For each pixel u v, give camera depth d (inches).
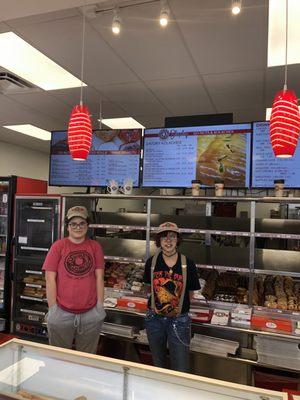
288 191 131.6
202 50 117.9
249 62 125.2
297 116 78.0
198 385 51.5
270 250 119.2
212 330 113.5
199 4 92.5
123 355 124.7
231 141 125.5
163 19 88.1
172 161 133.3
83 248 100.0
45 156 356.2
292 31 103.8
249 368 107.7
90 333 96.9
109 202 321.7
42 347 63.5
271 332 99.3
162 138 135.3
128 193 129.4
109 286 128.8
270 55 120.1
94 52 121.7
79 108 99.7
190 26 103.3
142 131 139.0
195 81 144.7
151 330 98.6
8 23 104.7
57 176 151.5
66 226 137.8
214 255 121.6
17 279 156.2
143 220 132.0
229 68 130.9
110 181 133.1
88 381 55.9
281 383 102.3
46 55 125.6
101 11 97.0
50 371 58.4
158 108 182.7
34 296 152.9
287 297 109.9
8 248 160.2
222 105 173.3
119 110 187.9
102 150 144.3
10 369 58.7
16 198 156.0
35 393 54.4
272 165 120.0
